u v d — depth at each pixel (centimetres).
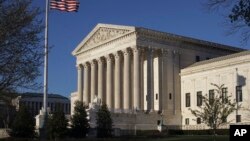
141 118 11175
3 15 2777
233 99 10506
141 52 11844
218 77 11131
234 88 10644
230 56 11012
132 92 11975
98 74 13375
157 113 11550
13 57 2852
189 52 12738
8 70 2842
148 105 11625
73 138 8138
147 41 11875
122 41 12231
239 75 10562
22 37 2862
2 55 2823
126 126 10812
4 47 2806
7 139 8188
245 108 9388
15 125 8850
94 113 9762
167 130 10694
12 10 2794
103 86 13175
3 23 2764
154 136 8969
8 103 3150
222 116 6819
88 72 14000
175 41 12419
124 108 11612
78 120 8625
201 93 11569
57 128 7975
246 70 10419
